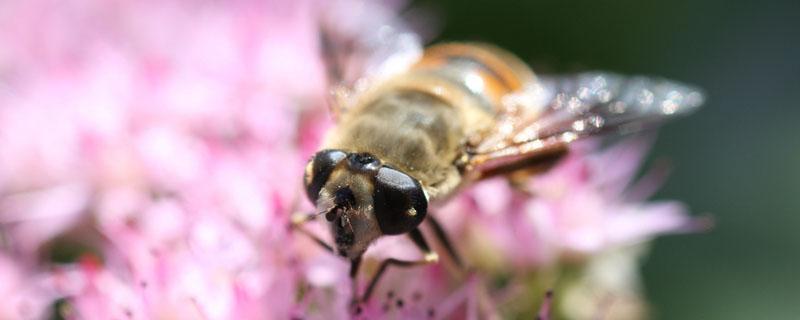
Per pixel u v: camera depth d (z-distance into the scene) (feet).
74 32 0.40
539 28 0.49
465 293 0.33
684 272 0.44
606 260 0.36
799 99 0.49
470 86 0.32
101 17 0.40
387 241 0.32
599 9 0.49
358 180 0.30
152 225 0.34
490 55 0.33
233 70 0.38
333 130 0.32
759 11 0.50
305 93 0.38
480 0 0.48
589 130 0.33
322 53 0.34
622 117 0.33
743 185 0.46
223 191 0.34
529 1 0.48
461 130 0.32
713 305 0.44
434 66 0.33
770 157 0.47
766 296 0.44
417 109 0.31
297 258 0.33
